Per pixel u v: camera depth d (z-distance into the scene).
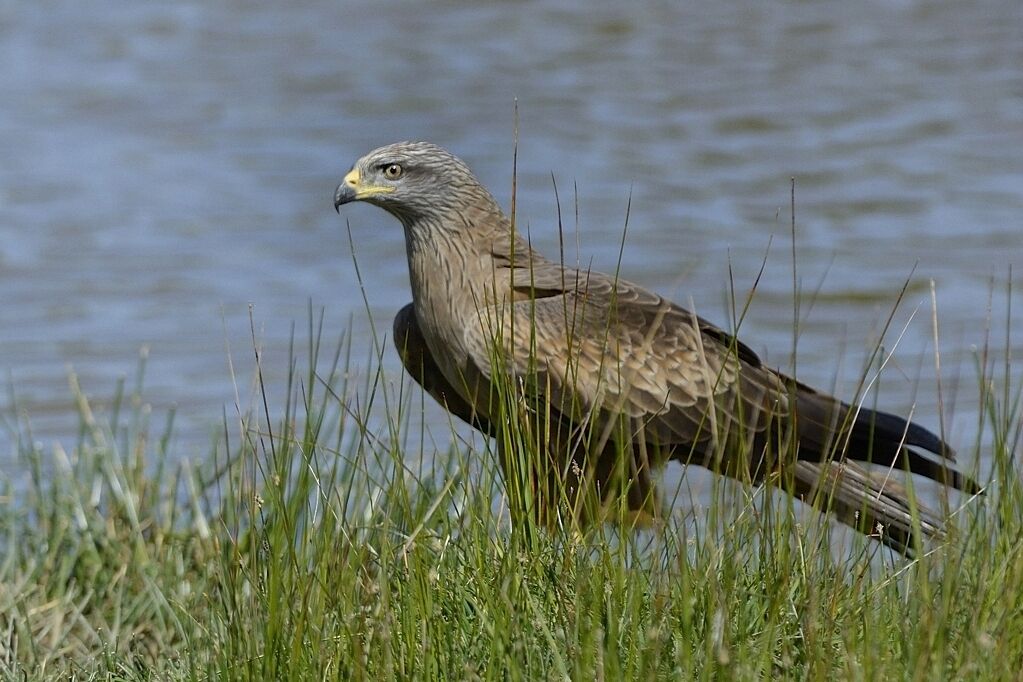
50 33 32.88
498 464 8.04
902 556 8.04
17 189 23.20
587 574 6.91
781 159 24.23
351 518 7.77
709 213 21.70
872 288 18.89
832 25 33.06
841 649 6.78
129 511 9.70
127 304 18.66
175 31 33.22
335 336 17.66
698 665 6.53
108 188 23.27
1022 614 6.71
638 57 30.75
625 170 23.69
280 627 6.88
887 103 27.25
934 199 22.19
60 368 16.66
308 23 34.03
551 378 9.36
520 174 23.61
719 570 6.98
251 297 19.11
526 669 6.62
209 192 23.14
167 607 8.68
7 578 9.38
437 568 7.21
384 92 28.28
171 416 11.73
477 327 9.37
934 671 6.29
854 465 9.33
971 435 13.67
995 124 25.78
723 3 35.28
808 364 16.50
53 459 12.28
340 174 23.97
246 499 8.61
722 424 9.41
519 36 32.56
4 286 19.25
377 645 6.80
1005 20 32.97
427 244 9.71
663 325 9.69
